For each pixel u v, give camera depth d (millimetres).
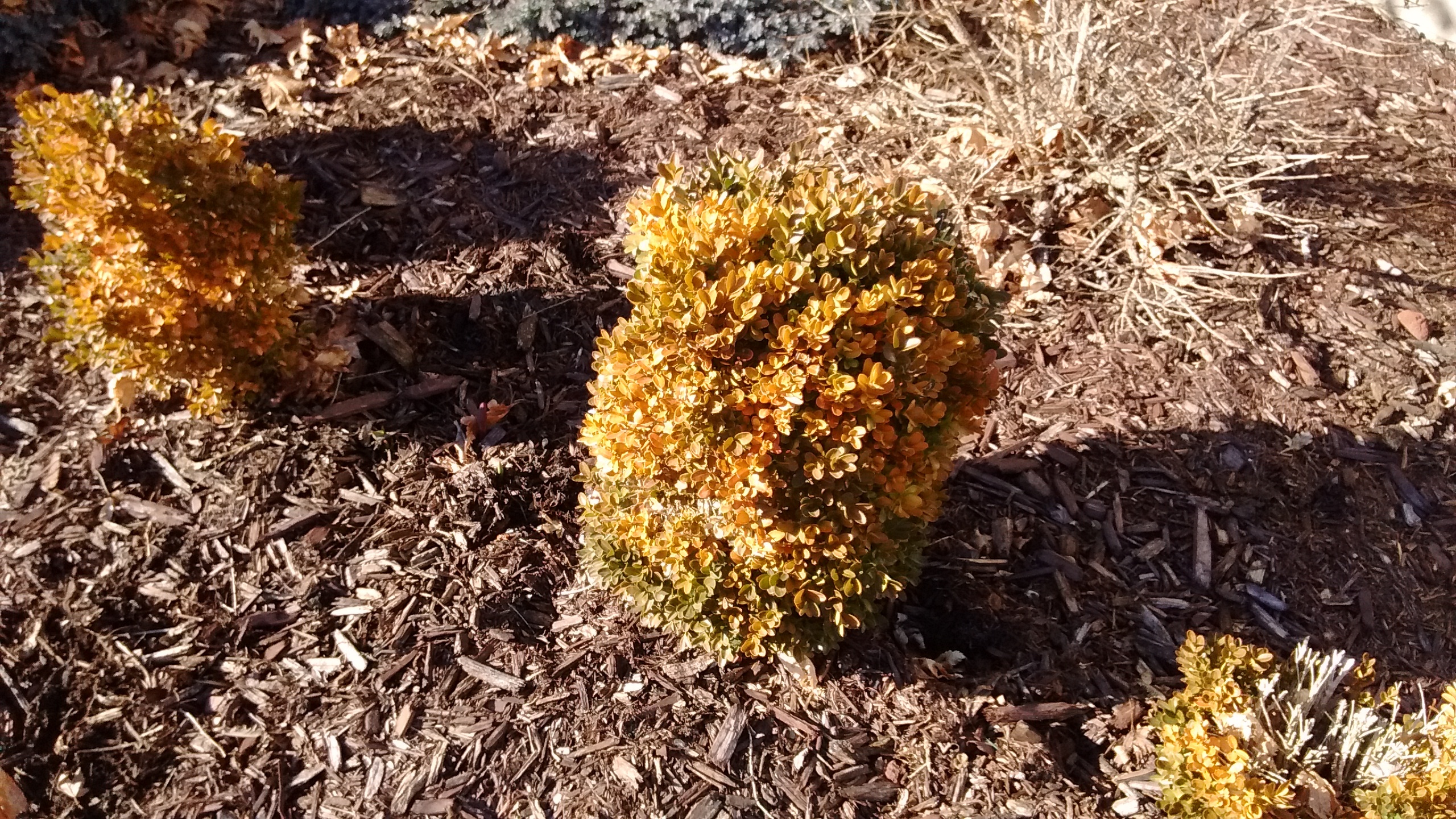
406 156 1096
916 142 1167
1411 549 905
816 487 646
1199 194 1135
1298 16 1383
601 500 736
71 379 902
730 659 726
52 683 727
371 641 764
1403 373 1022
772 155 1152
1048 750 748
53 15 1135
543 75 1197
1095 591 846
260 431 874
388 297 983
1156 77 1120
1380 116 1300
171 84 1141
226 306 804
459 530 833
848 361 623
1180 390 983
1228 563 874
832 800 707
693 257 625
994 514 884
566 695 744
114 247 743
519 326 984
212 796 686
